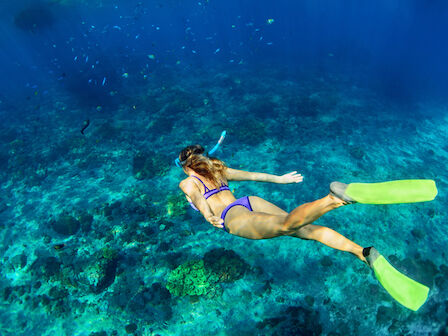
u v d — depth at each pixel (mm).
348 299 8734
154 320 8555
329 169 13727
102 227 11531
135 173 14305
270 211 2592
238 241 10398
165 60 37250
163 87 24484
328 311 8531
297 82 26000
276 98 21750
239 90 23734
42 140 19078
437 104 23016
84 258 10375
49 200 13625
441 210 11469
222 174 3039
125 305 8977
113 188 13664
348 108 20266
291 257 9812
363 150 15195
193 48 45938
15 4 32531
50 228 12023
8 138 20312
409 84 27156
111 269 9836
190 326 8383
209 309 8648
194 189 2756
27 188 14727
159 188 13211
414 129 18031
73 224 11633
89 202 13031
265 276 9336
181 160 3039
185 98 21969
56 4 38031
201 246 10352
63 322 8867
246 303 8734
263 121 18266
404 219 10969
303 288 9023
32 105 27094
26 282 10094
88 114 21781
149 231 11000
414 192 1325
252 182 13039
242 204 2666
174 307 8773
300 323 8242
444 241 10273
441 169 14219
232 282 9156
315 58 36844
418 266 9516
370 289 8891
